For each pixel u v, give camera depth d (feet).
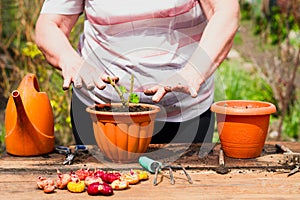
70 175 4.42
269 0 17.98
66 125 10.41
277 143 5.73
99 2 5.17
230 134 5.03
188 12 5.08
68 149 5.38
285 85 12.70
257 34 17.95
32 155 5.24
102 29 5.22
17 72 10.70
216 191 4.23
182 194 4.16
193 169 4.80
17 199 4.09
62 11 5.41
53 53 5.13
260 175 4.63
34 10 10.52
